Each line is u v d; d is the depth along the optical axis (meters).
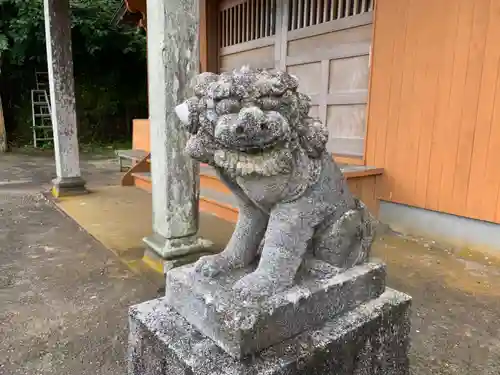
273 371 1.09
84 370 1.74
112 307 2.25
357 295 1.39
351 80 3.93
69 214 4.15
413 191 3.37
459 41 2.98
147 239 2.76
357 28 3.80
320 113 4.26
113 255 3.01
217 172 1.31
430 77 3.17
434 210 3.27
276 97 1.12
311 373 1.18
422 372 1.71
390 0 3.36
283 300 1.20
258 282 1.22
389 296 1.48
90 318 2.14
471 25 2.90
